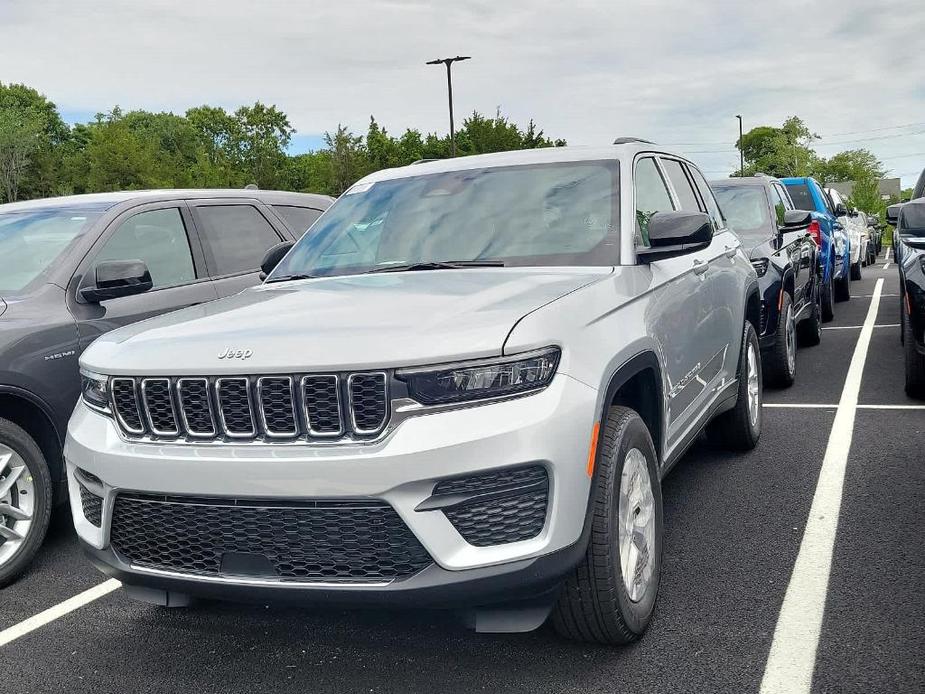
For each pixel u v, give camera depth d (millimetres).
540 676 3127
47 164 93125
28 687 3299
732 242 5812
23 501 4523
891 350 9727
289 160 96938
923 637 3203
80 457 3273
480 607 2936
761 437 6215
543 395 2896
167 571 3092
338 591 2846
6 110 94562
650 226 3893
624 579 3203
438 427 2797
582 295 3322
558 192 4266
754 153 144250
